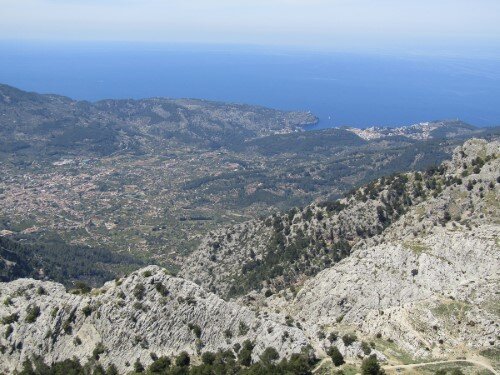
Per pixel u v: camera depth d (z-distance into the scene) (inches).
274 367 4446.4
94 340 5255.9
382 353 4500.5
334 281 6456.7
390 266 6279.5
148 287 5452.8
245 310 5182.1
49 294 5876.0
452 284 5693.9
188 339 5078.7
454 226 7332.7
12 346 5393.7
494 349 4249.5
